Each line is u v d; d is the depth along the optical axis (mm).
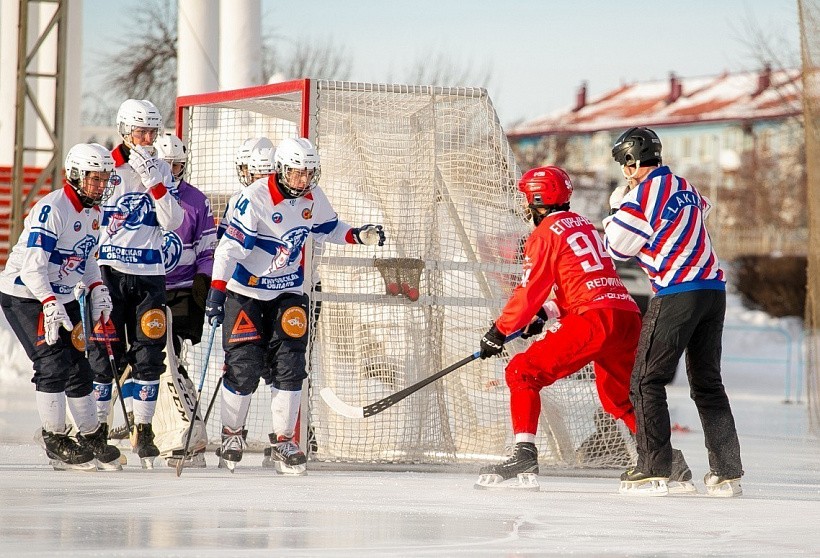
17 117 40281
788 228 95562
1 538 9594
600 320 13484
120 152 15258
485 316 16719
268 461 15883
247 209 14414
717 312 13383
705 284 13203
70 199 14203
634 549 9781
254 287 14672
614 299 13586
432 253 16656
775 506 12703
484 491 13484
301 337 14836
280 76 36219
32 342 14438
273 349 14969
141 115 14922
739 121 124875
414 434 16391
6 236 47062
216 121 19984
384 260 16156
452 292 16625
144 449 15078
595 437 16125
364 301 16109
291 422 14883
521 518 11383
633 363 13938
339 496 12703
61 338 14469
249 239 14414
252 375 14773
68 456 14516
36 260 13930
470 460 16359
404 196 16703
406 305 16359
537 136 94562
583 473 15758
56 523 10398
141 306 15203
